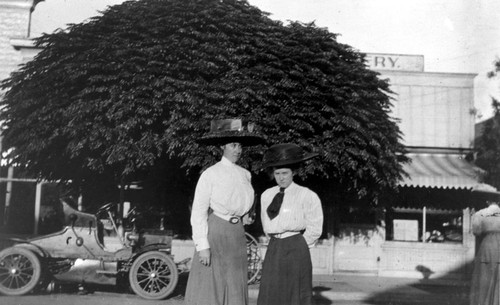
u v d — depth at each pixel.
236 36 10.60
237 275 4.64
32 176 12.65
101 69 9.97
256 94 10.02
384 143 11.96
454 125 15.60
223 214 4.67
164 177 12.04
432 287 12.63
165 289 8.99
